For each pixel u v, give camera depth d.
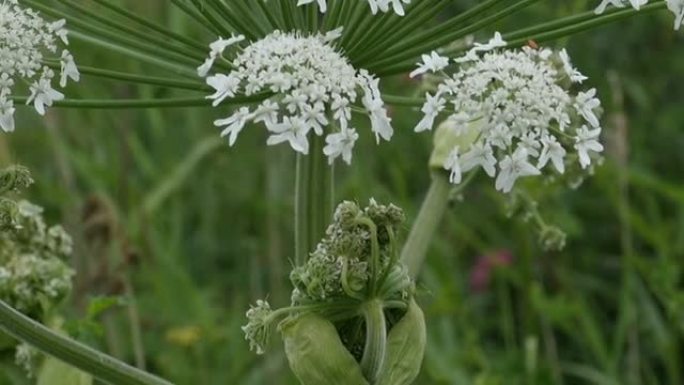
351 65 3.77
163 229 8.20
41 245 4.84
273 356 7.12
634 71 9.42
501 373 7.14
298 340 3.67
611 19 3.77
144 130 9.14
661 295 7.11
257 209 8.37
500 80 3.56
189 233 8.67
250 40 3.91
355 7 3.82
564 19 3.79
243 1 3.89
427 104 3.61
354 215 3.60
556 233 5.09
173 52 3.93
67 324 4.77
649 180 7.47
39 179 7.93
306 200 4.09
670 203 8.63
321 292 3.62
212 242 8.38
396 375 3.69
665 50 9.54
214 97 3.60
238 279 8.20
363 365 3.67
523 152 3.54
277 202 7.95
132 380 3.67
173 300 7.49
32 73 3.71
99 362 3.66
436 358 6.93
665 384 7.60
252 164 8.71
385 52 3.84
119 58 8.21
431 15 3.78
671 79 9.47
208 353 7.28
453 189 4.50
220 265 8.42
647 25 9.52
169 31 3.91
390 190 8.41
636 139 8.88
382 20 3.78
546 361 7.25
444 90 3.60
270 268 7.86
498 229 8.23
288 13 3.84
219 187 8.62
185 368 7.20
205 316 7.40
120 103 3.76
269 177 8.18
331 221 4.11
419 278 7.34
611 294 8.02
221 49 3.63
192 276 8.27
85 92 8.35
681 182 8.89
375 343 3.65
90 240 6.92
